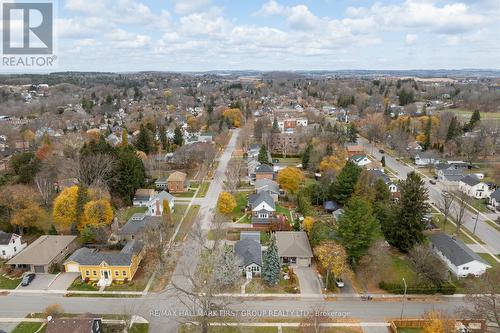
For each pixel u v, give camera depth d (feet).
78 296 160.76
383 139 447.42
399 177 331.16
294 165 373.40
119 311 150.30
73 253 188.14
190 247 202.59
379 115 508.12
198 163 362.53
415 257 170.81
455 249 184.24
